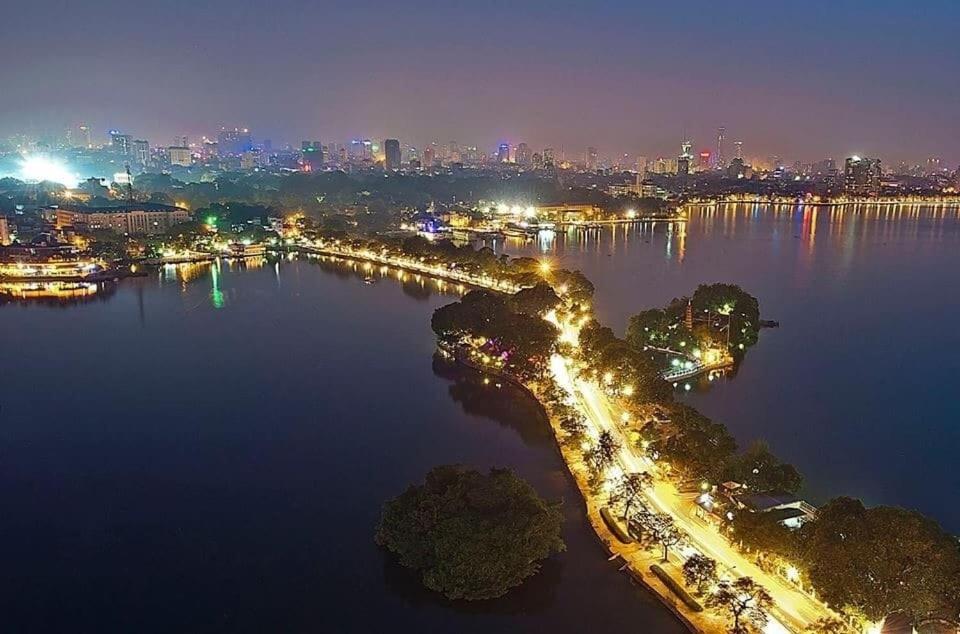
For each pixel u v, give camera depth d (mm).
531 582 121062
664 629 109625
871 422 190500
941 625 98125
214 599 120062
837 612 103875
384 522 130500
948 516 145250
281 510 147625
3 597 121125
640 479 141250
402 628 112062
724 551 125562
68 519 145000
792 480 138500
